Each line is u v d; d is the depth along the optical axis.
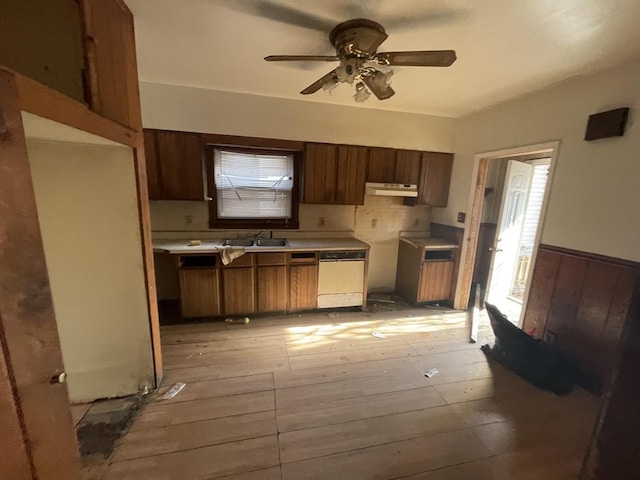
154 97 2.88
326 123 3.38
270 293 3.25
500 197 4.15
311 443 1.71
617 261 2.09
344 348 2.73
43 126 1.12
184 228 3.39
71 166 1.67
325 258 3.32
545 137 2.62
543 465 1.61
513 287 4.66
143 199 1.85
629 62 2.00
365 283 3.49
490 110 3.21
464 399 2.11
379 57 1.65
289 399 2.05
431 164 3.75
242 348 2.68
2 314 0.70
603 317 2.18
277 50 2.13
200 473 1.51
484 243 4.36
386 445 1.71
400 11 1.59
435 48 1.98
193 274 3.01
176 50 2.14
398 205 4.06
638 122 1.96
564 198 2.46
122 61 1.58
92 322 1.89
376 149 3.54
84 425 1.78
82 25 1.24
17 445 0.75
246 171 3.43
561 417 1.96
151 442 1.68
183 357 2.51
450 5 1.53
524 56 2.04
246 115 3.14
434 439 1.76
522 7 1.52
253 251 3.06
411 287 3.84
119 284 1.88
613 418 0.61
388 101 3.20
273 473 1.52
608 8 1.48
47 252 1.73
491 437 1.79
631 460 0.58
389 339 2.92
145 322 1.99
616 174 2.09
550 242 2.59
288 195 3.62
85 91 1.28
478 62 2.17
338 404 2.02
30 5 1.28
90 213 1.75
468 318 3.46
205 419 1.85
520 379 2.35
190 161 3.07
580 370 2.32
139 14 1.68
